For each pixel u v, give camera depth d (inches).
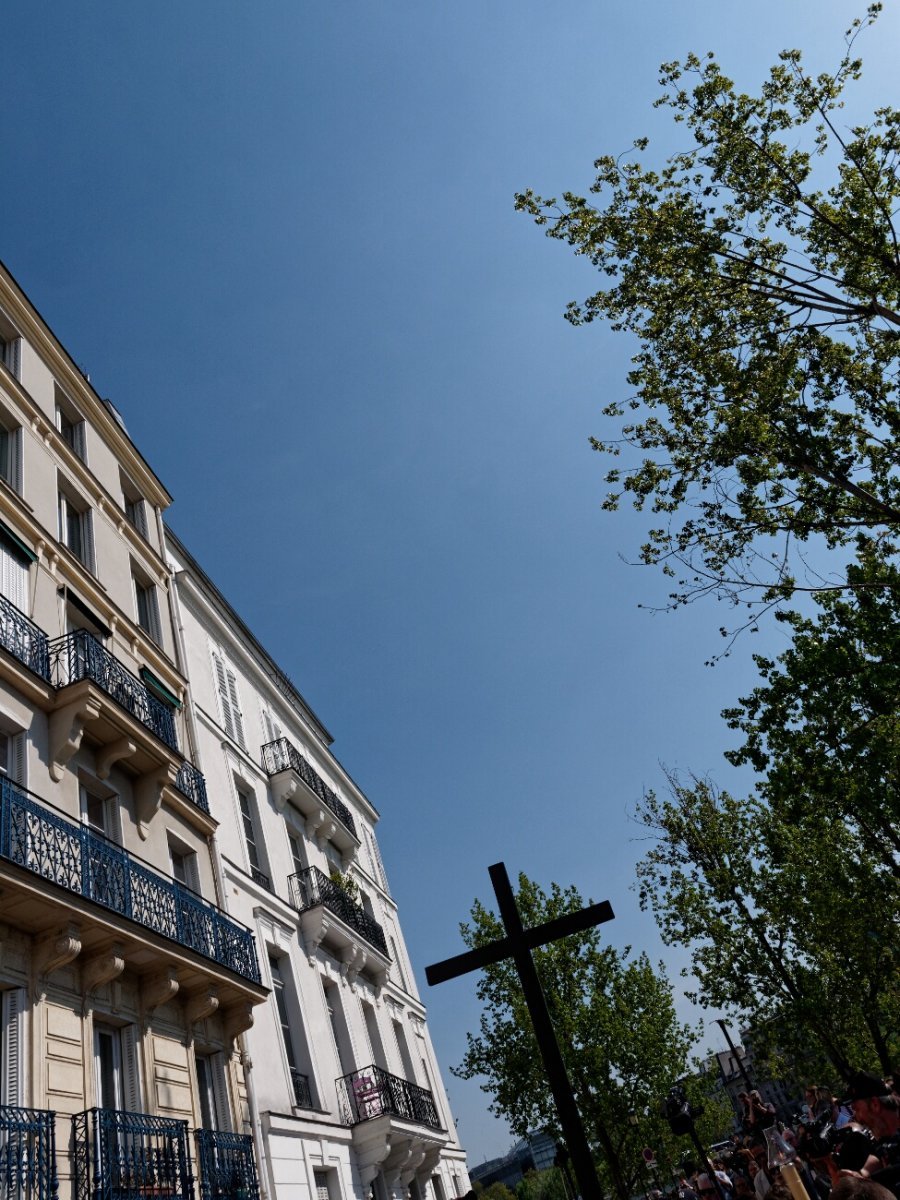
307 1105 673.6
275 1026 663.1
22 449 565.3
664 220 502.0
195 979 509.7
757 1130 513.3
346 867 1051.3
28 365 618.2
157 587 741.3
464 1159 1177.4
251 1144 533.3
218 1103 538.3
